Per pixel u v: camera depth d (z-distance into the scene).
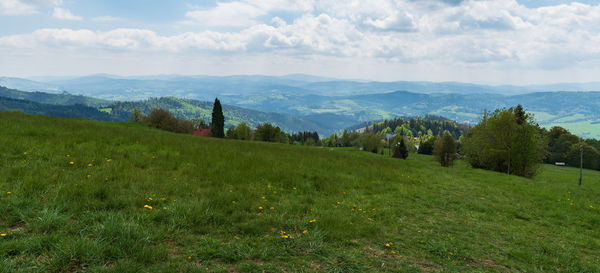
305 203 9.48
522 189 19.02
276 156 19.02
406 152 78.19
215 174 11.14
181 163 12.16
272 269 4.99
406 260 6.04
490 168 41.34
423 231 8.26
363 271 5.23
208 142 24.05
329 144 186.50
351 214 8.94
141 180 8.94
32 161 9.23
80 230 5.36
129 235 5.20
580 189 24.55
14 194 6.43
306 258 5.55
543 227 10.51
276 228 6.99
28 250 4.49
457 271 5.77
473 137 43.69
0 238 4.71
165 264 4.66
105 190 7.46
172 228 6.02
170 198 7.87
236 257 5.23
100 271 4.22
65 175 8.23
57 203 6.32
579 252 8.09
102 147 12.77
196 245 5.55
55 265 4.22
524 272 6.25
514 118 38.12
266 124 114.19
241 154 17.27
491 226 9.71
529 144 36.22
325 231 6.91
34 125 16.38
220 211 7.44
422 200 12.38
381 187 13.64
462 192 15.57
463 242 7.69
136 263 4.54
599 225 11.48
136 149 13.79
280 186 11.32
